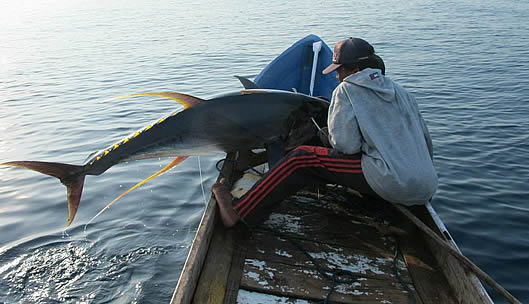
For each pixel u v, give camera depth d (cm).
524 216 450
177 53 1731
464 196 497
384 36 2066
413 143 259
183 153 344
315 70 544
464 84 1101
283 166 278
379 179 254
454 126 762
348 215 325
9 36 2580
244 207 285
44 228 443
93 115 891
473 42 1861
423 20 2781
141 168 594
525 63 1376
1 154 671
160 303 336
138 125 807
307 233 300
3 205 496
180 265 380
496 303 325
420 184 253
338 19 2917
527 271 362
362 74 262
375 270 265
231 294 238
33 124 838
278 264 265
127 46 2005
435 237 244
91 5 5472
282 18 3098
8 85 1251
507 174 556
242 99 339
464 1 4353
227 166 394
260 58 1538
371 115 257
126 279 363
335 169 271
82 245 410
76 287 354
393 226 308
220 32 2394
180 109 339
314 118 359
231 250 276
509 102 918
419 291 247
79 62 1628
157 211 471
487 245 400
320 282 252
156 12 4116
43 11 4694
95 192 521
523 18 2816
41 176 581
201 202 491
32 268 376
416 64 1396
